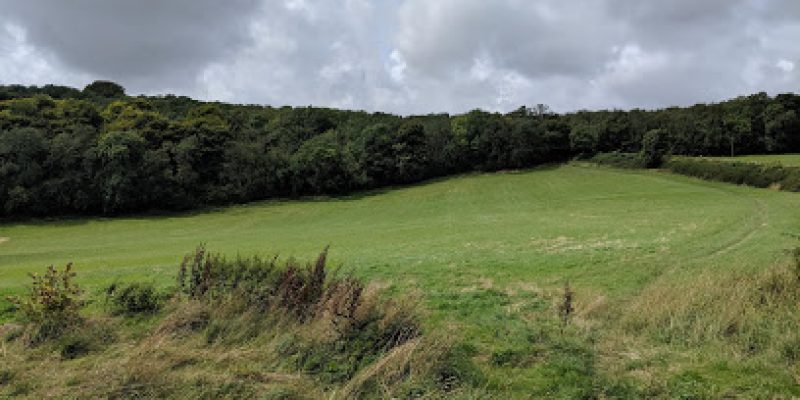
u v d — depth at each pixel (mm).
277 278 11023
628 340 9062
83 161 62031
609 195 59938
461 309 11703
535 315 11195
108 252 34625
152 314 10977
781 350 8102
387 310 9406
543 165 95188
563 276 15820
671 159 75625
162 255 29188
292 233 45344
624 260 18062
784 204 37438
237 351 8664
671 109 103312
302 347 8656
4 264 30312
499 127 94500
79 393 7418
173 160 70750
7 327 10250
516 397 7066
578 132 94500
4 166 58562
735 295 9930
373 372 7566
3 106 68438
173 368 8250
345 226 50844
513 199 65375
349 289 9719
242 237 43562
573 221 38250
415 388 7227
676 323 9391
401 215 59000
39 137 61281
